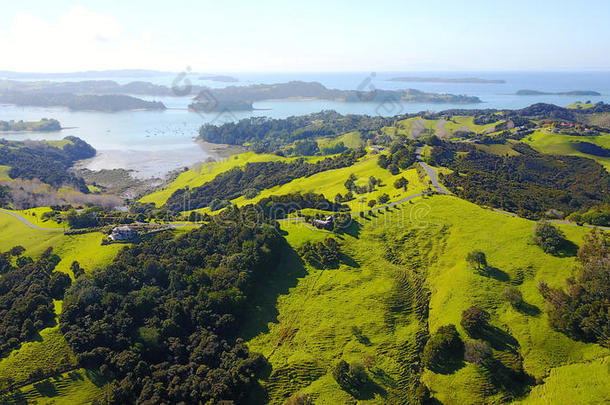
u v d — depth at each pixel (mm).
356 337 88562
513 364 77000
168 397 73688
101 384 77812
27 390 75125
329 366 82875
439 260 110062
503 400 72312
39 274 103688
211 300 95062
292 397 75875
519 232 110688
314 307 98250
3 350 80312
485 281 97000
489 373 76125
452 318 89562
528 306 88125
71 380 77562
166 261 109812
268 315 97875
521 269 98188
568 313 81188
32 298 92000
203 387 74938
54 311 92250
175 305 93688
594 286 83625
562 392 69875
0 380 74938
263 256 109938
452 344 81188
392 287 101250
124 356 79250
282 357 85688
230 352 85438
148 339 84438
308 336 90375
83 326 86375
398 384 78375
